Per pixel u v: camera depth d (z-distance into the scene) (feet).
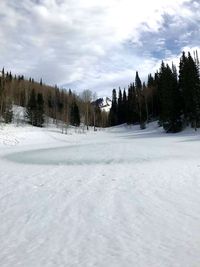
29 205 37.68
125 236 27.40
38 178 55.06
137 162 72.43
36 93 410.52
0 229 29.99
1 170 66.33
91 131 298.35
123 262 22.62
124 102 410.93
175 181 48.39
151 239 26.55
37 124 291.58
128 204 36.81
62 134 220.64
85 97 386.73
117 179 51.72
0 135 166.81
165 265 21.98
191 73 201.05
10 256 24.11
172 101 209.97
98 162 75.41
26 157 93.56
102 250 24.76
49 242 26.63
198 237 26.58
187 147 107.24
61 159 84.79
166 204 36.29
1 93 294.87
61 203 38.09
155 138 177.58
